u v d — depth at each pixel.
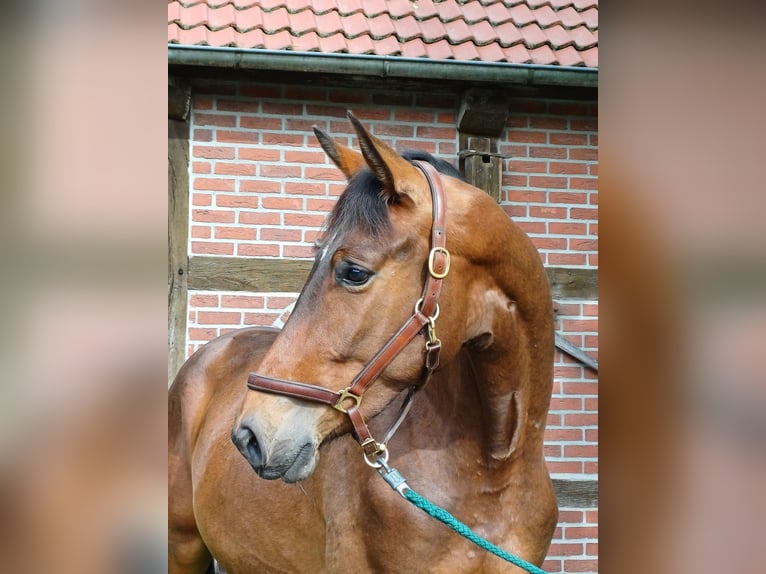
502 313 1.57
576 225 3.74
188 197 3.48
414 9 3.74
